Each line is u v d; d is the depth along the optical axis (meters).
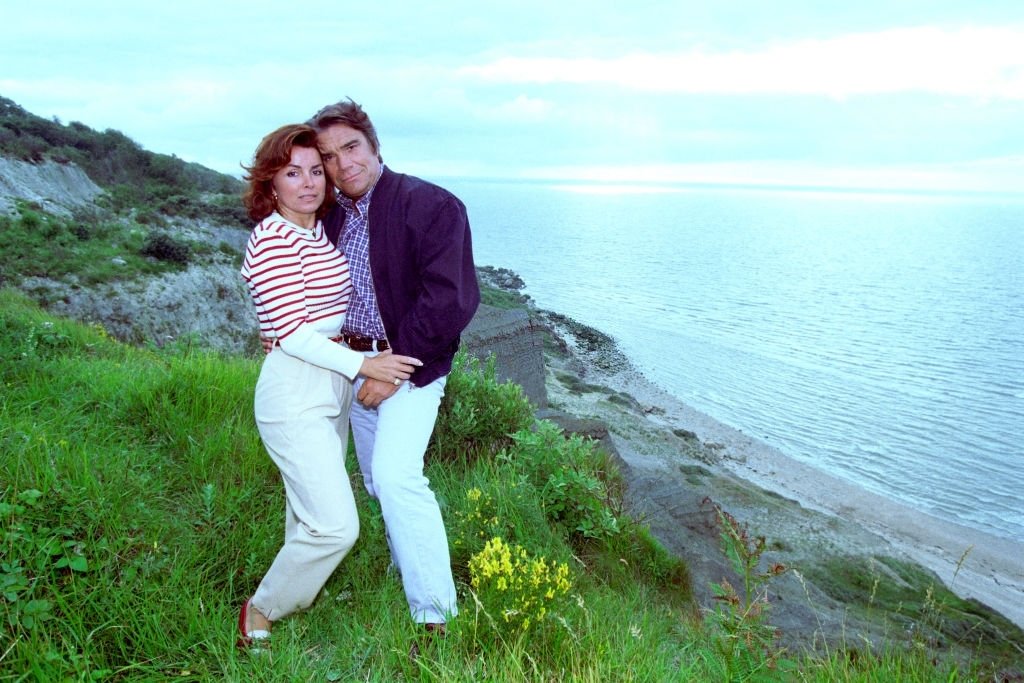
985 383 77.69
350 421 3.62
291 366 2.84
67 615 2.62
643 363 69.56
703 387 62.66
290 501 2.87
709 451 40.16
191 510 3.57
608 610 3.66
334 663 2.77
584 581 4.02
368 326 3.16
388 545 3.60
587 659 2.85
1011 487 44.25
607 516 4.66
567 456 4.91
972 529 36.06
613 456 7.84
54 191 44.12
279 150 2.75
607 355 68.56
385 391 3.02
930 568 26.70
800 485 38.31
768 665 2.75
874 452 49.38
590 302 118.31
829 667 3.46
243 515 3.53
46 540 2.84
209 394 4.60
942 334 108.19
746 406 57.84
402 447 3.01
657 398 54.50
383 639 2.88
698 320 107.06
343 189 3.04
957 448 52.75
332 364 2.79
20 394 4.54
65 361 5.61
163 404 4.45
